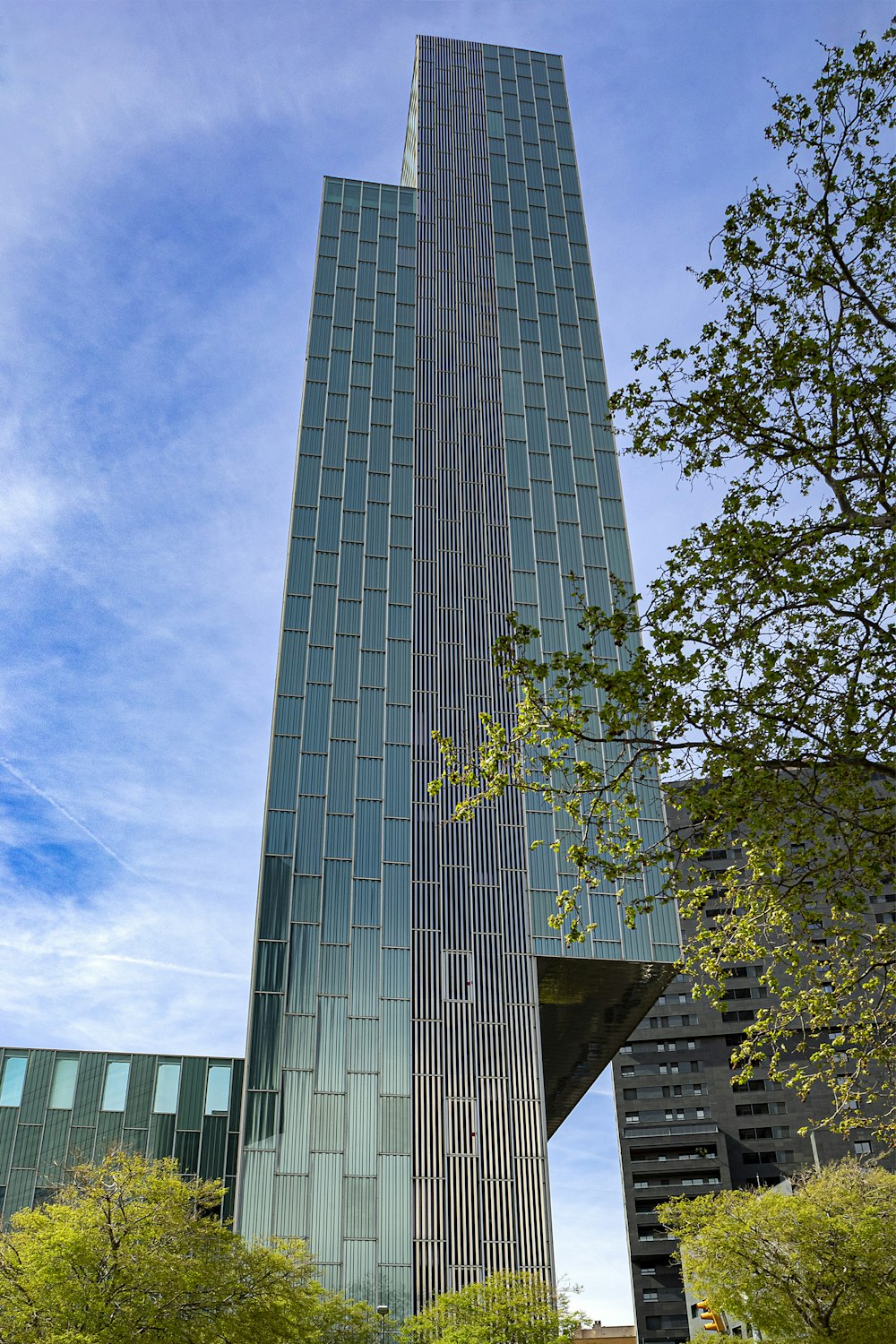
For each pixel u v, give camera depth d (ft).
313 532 218.18
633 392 67.82
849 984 62.85
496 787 65.51
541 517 229.04
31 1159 178.19
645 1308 338.54
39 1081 185.47
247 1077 169.99
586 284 264.31
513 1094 176.14
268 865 186.09
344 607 212.02
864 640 58.23
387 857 190.60
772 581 57.62
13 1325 87.86
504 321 253.65
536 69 300.40
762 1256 126.93
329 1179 165.27
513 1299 147.33
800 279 64.08
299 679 203.31
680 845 63.16
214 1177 180.86
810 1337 119.44
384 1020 178.09
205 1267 103.09
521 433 238.89
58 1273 90.07
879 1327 117.50
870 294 64.08
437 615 214.48
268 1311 109.81
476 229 266.16
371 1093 172.35
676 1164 356.59
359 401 235.61
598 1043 238.48
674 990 392.06
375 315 247.70
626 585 224.12
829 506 63.52
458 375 243.81
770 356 64.13
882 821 60.54
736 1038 378.73
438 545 221.87
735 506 65.26
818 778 61.67
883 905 222.07
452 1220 165.68
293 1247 131.03
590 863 63.16
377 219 262.67
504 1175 170.19
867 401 60.90
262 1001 175.52
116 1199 103.76
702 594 61.93
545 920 189.67
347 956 181.47
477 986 182.91
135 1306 94.38
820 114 62.44
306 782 194.08
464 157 278.87
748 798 60.23
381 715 202.69
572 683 63.16
